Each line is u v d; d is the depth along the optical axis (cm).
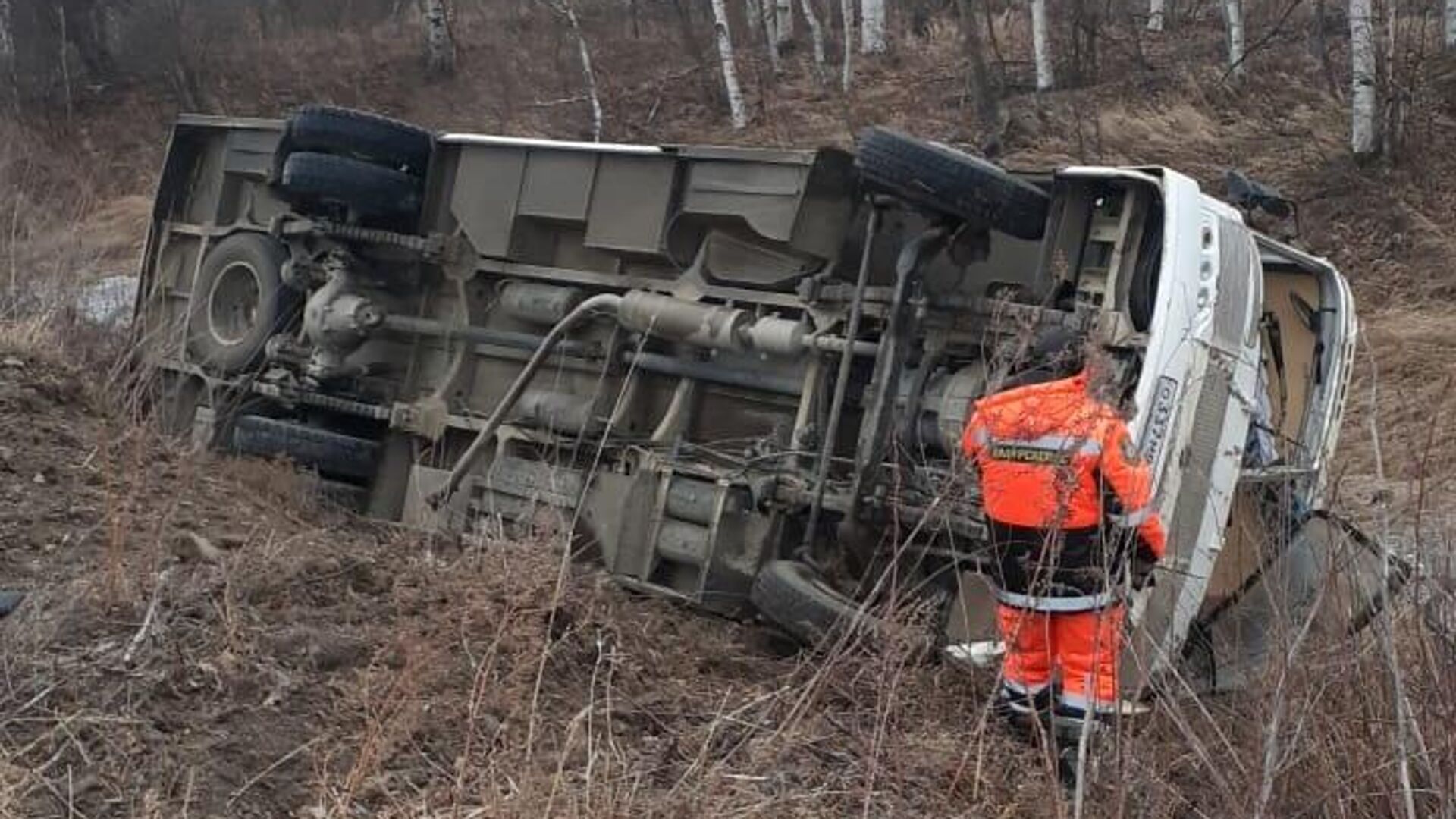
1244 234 666
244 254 881
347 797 396
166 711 430
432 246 794
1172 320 590
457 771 423
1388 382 1409
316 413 849
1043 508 503
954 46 2594
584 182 757
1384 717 444
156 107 2866
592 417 732
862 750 493
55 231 1430
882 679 489
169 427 881
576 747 461
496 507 736
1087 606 501
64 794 385
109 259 1588
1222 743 462
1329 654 468
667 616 632
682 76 2716
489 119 2661
